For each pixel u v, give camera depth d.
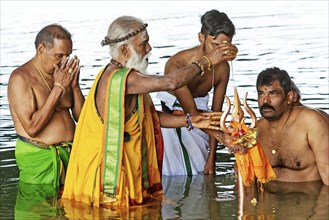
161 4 20.88
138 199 7.41
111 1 21.75
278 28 16.81
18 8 21.06
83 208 7.27
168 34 16.39
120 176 7.30
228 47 7.22
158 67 13.11
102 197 7.35
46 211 7.17
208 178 8.39
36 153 8.16
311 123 7.88
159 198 7.61
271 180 8.07
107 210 7.20
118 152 7.30
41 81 8.26
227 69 8.75
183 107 8.48
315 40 15.30
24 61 14.26
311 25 16.98
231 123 7.45
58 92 8.05
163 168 8.62
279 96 7.82
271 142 8.09
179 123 7.73
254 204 7.27
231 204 7.31
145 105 7.62
